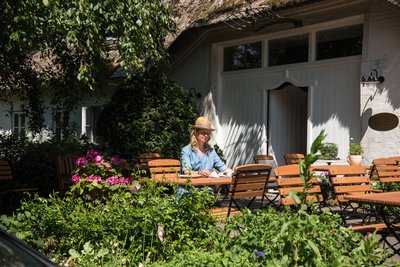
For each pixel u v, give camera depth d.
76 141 11.71
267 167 6.08
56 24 6.98
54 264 2.26
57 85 11.14
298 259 3.43
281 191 5.46
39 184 9.88
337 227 3.96
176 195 5.16
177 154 11.29
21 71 10.95
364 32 9.72
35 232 4.94
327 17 10.34
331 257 3.50
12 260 2.22
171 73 13.82
